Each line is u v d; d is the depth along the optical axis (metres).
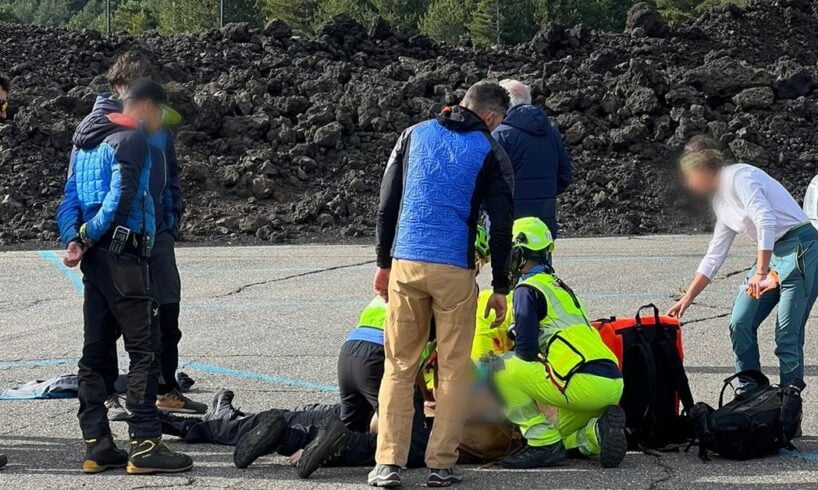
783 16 51.50
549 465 10.95
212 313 19.98
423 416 11.09
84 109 35.44
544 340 10.79
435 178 10.13
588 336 10.82
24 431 12.49
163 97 10.77
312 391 14.43
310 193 33.12
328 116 36.06
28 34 41.53
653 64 41.31
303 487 10.36
